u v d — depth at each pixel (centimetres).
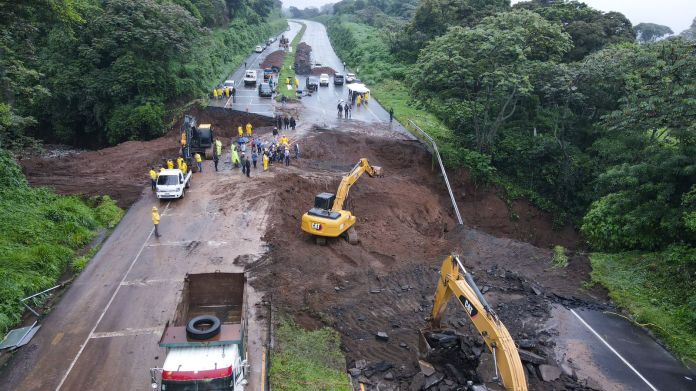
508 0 6881
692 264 2273
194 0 7919
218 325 1262
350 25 11406
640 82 3173
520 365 1224
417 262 2586
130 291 2009
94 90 5109
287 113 5244
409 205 3522
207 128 3772
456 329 1925
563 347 1886
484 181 4206
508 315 2100
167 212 2830
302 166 3822
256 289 2036
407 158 4250
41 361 1574
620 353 1856
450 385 1526
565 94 4097
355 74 8088
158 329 1759
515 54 4016
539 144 4316
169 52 5412
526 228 4100
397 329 1933
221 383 1177
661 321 2031
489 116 4800
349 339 1833
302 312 1927
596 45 5219
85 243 2466
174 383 1166
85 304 1911
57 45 5284
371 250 2641
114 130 4941
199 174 3478
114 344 1670
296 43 11756
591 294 2345
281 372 1523
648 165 2614
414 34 7581
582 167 4106
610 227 2752
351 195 3400
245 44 9419
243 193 3103
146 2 5322
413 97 4666
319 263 2381
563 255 2727
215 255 2338
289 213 2941
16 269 2017
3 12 3005
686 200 2353
